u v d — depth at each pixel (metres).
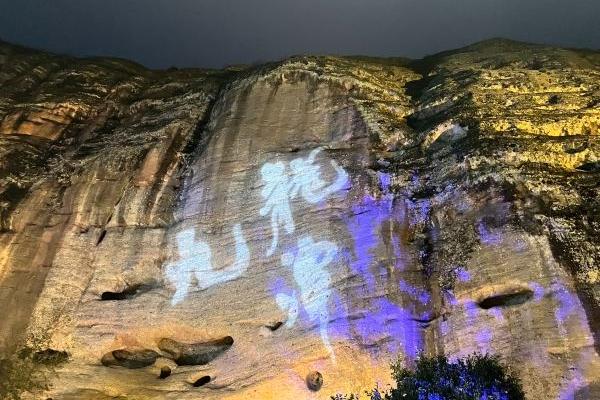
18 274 12.91
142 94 18.05
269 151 13.44
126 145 14.94
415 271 10.12
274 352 10.12
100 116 17.25
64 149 15.88
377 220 10.99
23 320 12.22
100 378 11.18
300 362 9.79
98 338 11.69
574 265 8.78
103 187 14.05
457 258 9.80
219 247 12.03
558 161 10.77
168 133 14.98
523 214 9.57
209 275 11.75
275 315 10.61
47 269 12.89
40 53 21.34
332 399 8.63
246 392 9.95
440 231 10.41
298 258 11.14
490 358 8.54
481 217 9.98
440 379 8.01
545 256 8.98
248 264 11.53
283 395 9.71
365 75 15.51
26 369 11.48
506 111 12.46
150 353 11.88
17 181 14.59
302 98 14.65
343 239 10.98
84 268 12.86
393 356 9.29
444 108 13.52
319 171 12.45
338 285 10.35
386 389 9.05
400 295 9.89
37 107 16.89
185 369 10.95
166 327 11.45
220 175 13.29
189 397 10.40
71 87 18.41
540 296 8.70
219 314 11.09
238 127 14.33
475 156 10.74
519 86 13.84
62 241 13.29
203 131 15.24
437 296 9.67
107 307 12.04
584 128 11.90
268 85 15.23
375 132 12.79
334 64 15.72
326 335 9.84
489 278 9.23
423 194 11.04
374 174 11.80
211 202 12.85
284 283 10.93
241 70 19.78
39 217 13.78
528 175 10.12
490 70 15.18
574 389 7.91
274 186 12.62
